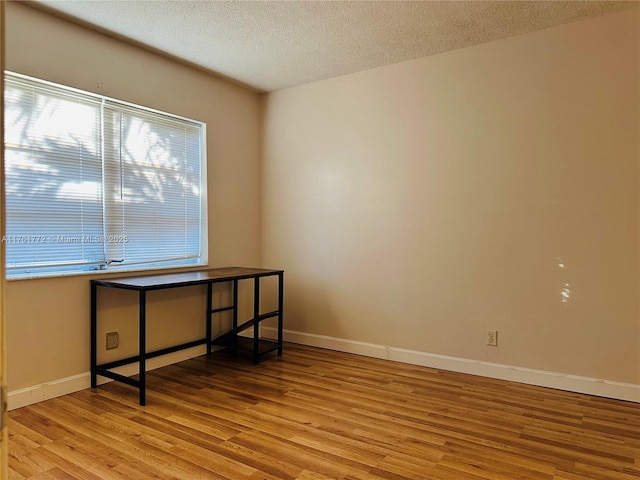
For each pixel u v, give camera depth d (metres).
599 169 2.85
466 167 3.30
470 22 2.86
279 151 4.25
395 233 3.62
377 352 3.72
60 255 2.84
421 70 3.46
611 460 2.06
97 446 2.16
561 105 2.95
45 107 2.73
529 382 3.09
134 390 2.93
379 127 3.68
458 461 2.05
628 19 2.75
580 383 2.92
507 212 3.15
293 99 4.14
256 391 2.93
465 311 3.33
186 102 3.59
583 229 2.90
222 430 2.35
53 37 2.72
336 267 3.94
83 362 2.92
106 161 3.08
